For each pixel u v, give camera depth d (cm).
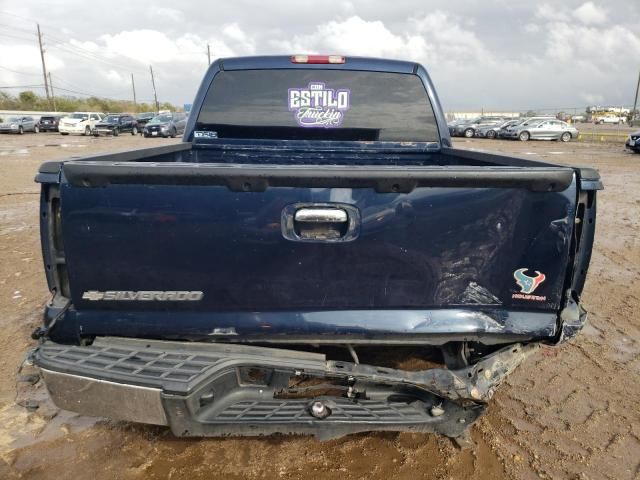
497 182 208
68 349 219
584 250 237
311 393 256
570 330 226
